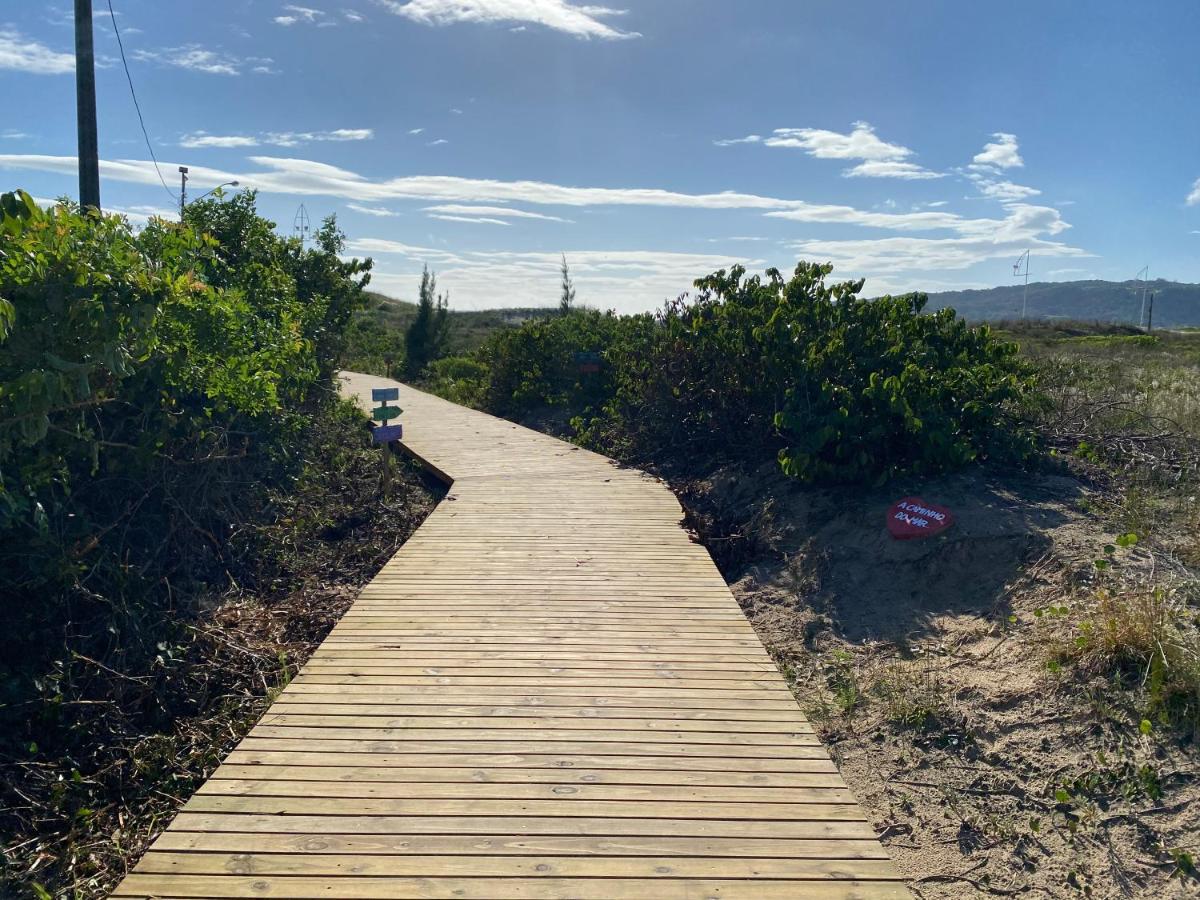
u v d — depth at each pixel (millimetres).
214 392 7340
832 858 3117
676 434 11305
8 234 5145
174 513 7074
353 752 3820
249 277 10211
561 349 17781
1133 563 5492
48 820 4305
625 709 4277
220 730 5012
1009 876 3408
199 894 2873
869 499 7699
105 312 5379
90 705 5129
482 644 5113
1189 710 3900
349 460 11016
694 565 6770
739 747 3910
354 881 2945
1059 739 4094
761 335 9344
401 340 33594
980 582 6062
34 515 5391
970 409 7910
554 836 3211
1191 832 3377
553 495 9297
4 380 5219
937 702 4656
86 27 9820
